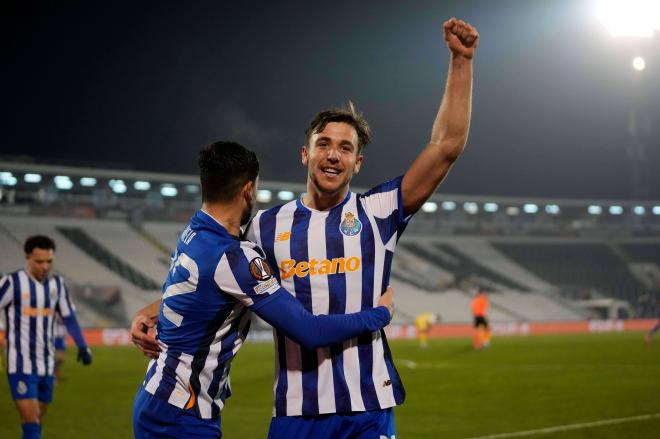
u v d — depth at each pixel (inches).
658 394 658.2
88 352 446.0
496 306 2340.1
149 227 2265.0
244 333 208.1
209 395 199.9
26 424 405.1
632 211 2940.5
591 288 2623.0
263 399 692.1
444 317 2199.8
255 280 192.2
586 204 2866.6
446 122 204.1
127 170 2416.3
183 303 196.9
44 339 417.4
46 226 2101.4
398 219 211.8
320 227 209.9
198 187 2405.3
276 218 214.8
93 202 2240.4
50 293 423.5
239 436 502.0
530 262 2687.0
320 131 209.2
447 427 518.3
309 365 204.7
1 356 1064.2
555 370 912.9
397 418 561.9
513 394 689.0
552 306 2416.3
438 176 207.0
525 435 478.3
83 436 503.8
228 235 200.4
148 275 2022.6
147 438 197.9
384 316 199.9
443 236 2706.7
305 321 191.2
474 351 1310.3
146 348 206.4
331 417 203.3
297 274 207.5
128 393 747.4
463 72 204.5
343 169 207.8
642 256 2829.7
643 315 2546.8
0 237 1977.1
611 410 569.6
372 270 207.9
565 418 538.6
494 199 2775.6
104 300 1863.9
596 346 1381.6
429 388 761.6
